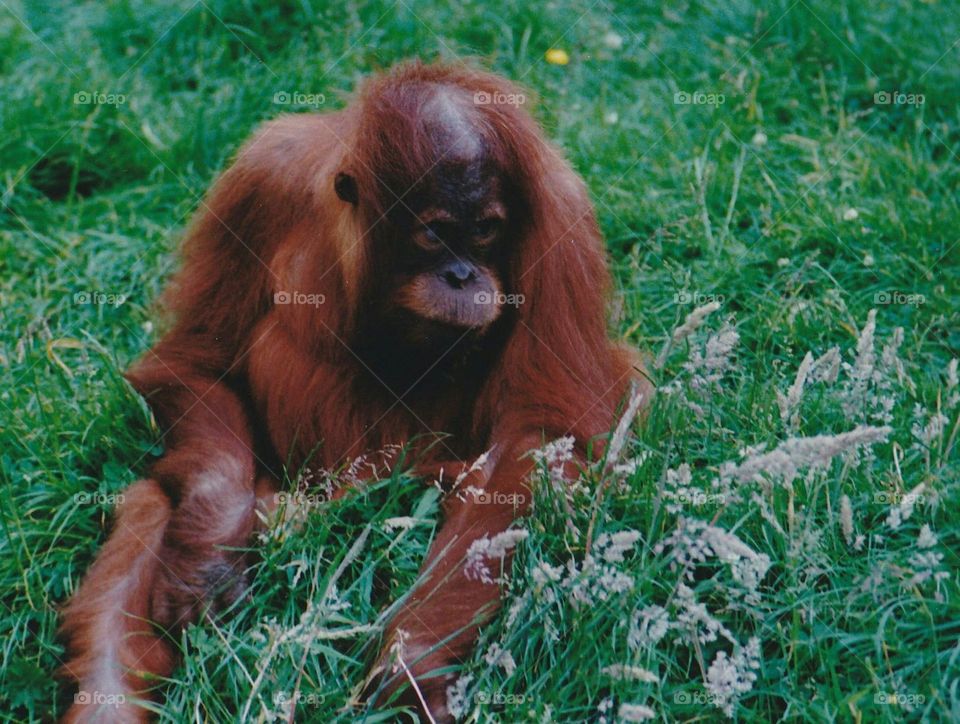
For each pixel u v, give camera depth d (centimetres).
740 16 620
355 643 329
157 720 319
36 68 605
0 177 543
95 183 565
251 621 341
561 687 312
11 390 411
